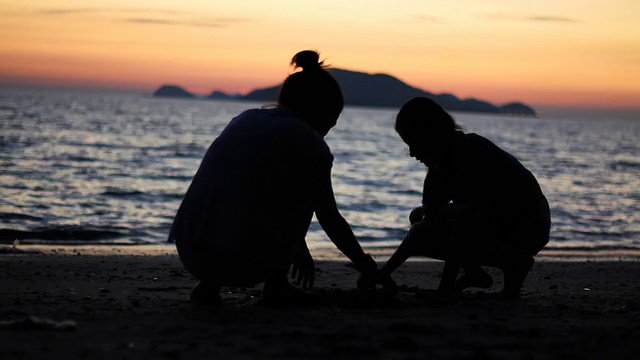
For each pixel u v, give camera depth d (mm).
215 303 3961
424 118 4027
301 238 3750
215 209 3627
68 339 2760
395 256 4312
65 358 2377
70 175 23547
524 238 4277
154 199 18344
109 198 18125
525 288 6363
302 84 3857
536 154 53500
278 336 2883
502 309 3971
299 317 3506
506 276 4492
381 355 2492
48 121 65562
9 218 14141
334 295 4090
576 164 43188
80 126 59688
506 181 4180
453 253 4254
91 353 2475
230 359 2412
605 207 21281
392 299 3953
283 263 3721
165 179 23672
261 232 3605
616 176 34469
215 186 3635
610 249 12719
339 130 86688
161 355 2463
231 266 3684
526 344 2781
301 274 3953
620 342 2869
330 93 3881
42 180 21594
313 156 3609
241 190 3600
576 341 2891
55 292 4930
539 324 3473
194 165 29719
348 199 20906
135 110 128875
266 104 3992
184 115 114938
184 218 3693
